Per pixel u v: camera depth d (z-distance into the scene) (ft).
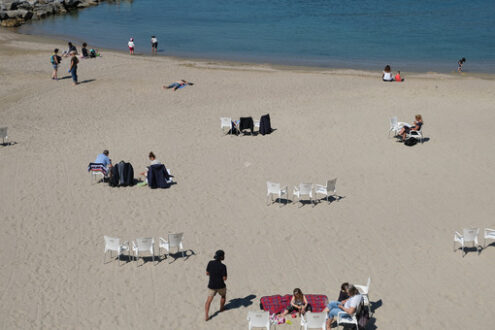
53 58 110.73
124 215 57.11
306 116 86.74
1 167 69.36
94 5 251.39
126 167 63.52
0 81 109.70
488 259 47.83
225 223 55.06
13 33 176.96
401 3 245.04
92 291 44.32
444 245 50.14
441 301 42.11
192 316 41.16
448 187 61.62
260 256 49.06
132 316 41.09
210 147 75.25
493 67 130.00
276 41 163.84
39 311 41.70
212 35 173.99
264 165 68.95
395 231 52.75
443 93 99.60
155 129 82.89
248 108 92.43
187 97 100.53
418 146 73.41
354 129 80.18
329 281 45.01
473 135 76.28
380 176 65.00
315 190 61.93
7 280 45.70
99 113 91.66
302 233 52.90
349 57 142.41
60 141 78.69
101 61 130.72
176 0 266.77
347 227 53.78
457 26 187.32
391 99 95.40
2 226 54.80
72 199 60.85
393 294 43.11
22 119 88.43
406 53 146.82
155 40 145.48
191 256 49.39
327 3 247.91
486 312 40.63
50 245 51.37
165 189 63.21
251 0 260.83
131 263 48.55
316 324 37.99
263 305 41.45
